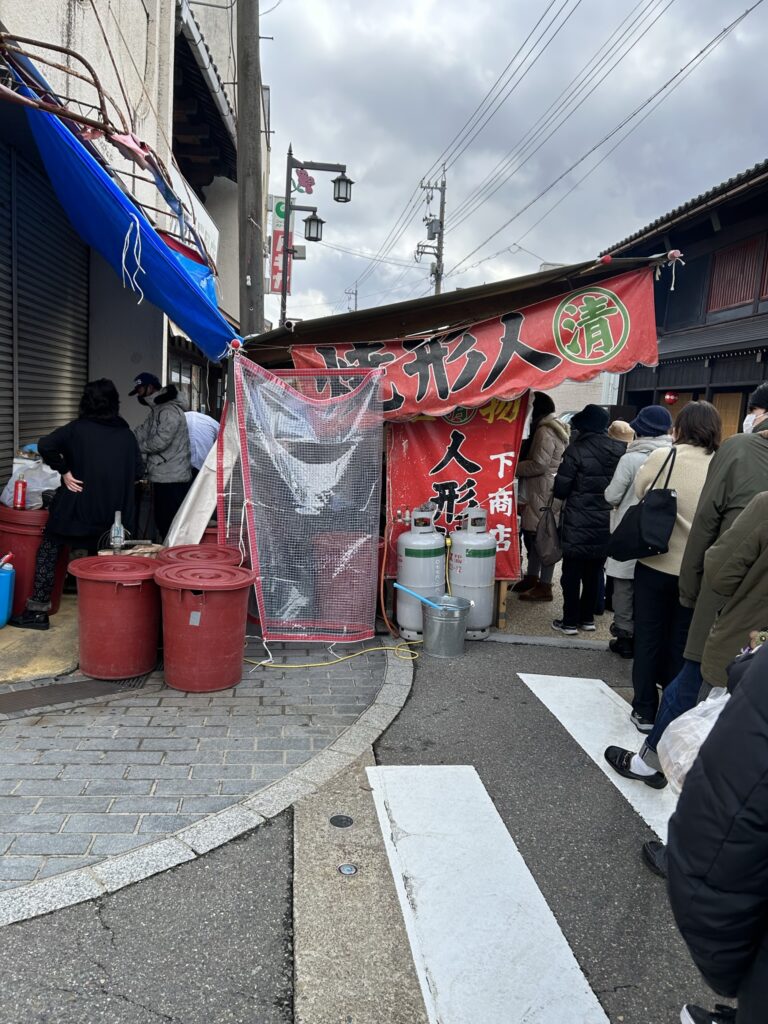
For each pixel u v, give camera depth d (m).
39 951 2.35
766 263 12.28
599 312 5.48
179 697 4.38
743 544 2.79
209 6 13.34
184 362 14.14
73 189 5.17
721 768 1.27
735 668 1.57
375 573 5.48
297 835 3.07
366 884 2.79
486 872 2.91
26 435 6.52
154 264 4.80
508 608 6.89
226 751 3.73
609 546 4.05
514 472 5.96
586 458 5.75
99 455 5.09
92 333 8.34
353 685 4.74
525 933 2.59
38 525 5.36
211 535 5.74
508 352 5.48
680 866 1.34
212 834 3.01
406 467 5.91
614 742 4.10
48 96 4.23
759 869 1.24
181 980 2.28
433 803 3.39
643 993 2.35
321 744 3.86
